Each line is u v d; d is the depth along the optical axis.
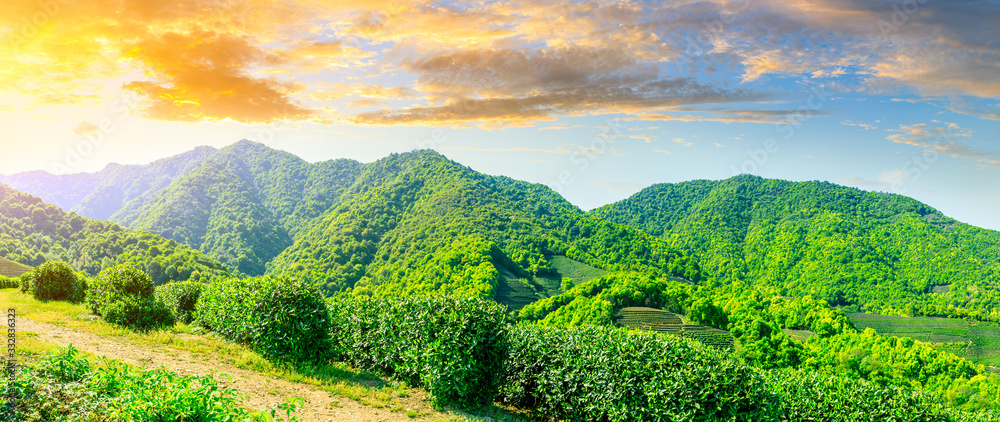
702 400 9.43
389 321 12.45
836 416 12.53
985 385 47.22
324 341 12.30
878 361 54.25
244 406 8.21
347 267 136.50
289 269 141.38
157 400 6.11
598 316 70.88
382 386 11.12
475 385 11.00
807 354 56.66
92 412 6.18
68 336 11.52
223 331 13.70
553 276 128.00
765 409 9.45
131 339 12.23
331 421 8.49
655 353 10.24
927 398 12.97
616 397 10.05
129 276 15.01
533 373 11.41
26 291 20.56
